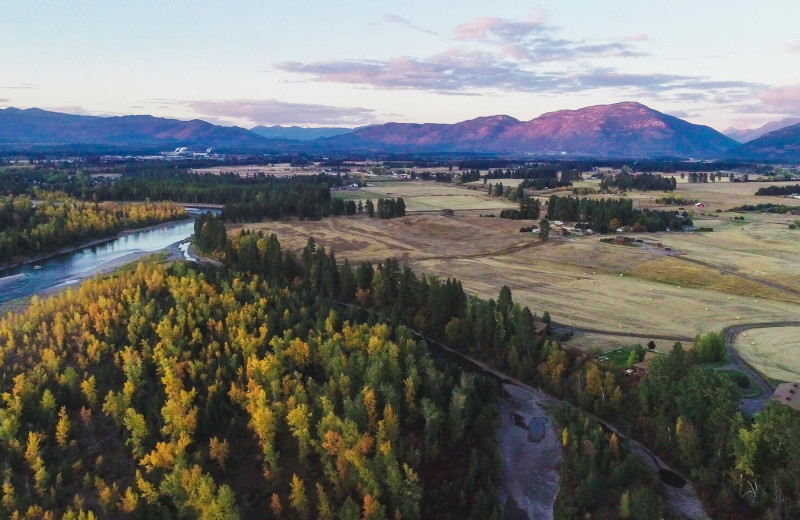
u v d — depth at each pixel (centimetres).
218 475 7244
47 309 11306
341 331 10356
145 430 7600
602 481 7112
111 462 7525
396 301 12862
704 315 12294
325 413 7575
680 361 8150
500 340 10681
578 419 8188
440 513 6806
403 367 9175
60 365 9331
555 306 13075
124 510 6600
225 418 8112
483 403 8894
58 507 6662
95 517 6550
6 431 7394
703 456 7100
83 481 7056
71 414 8369
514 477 7512
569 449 7688
